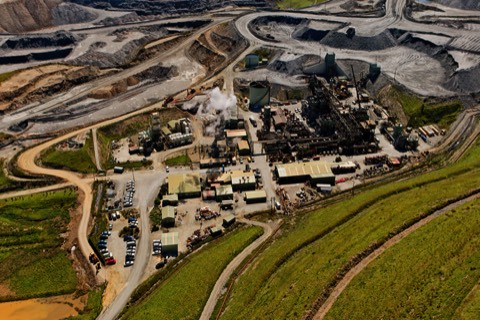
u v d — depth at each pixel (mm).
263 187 174125
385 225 124312
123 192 172625
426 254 105125
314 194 169250
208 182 174250
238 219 158375
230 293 121312
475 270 95312
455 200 130375
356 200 152250
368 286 100188
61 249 146500
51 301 128625
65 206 165250
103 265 140000
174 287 126812
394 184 160500
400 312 90375
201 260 136375
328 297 101750
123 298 128125
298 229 144750
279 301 104500
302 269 115500
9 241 150625
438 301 90188
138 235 151125
